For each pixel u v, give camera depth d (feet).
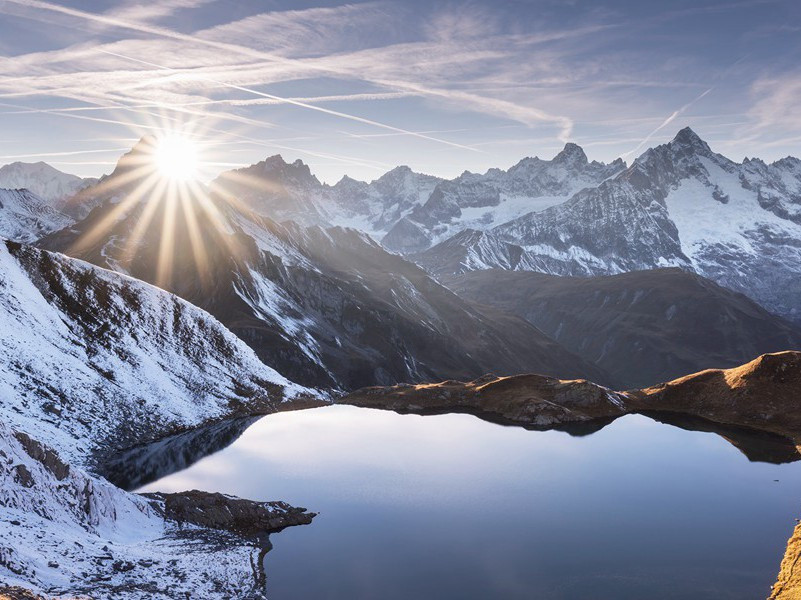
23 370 296.71
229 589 147.33
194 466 264.11
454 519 205.67
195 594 136.98
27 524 139.44
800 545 173.99
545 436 318.45
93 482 178.29
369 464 268.62
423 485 240.73
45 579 116.57
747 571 165.17
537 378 401.90
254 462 272.10
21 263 370.94
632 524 199.52
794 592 146.61
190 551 167.02
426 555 176.65
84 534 153.58
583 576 162.40
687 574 163.63
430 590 154.40
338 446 298.76
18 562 115.96
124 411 316.60
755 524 199.11
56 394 297.53
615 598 150.30
